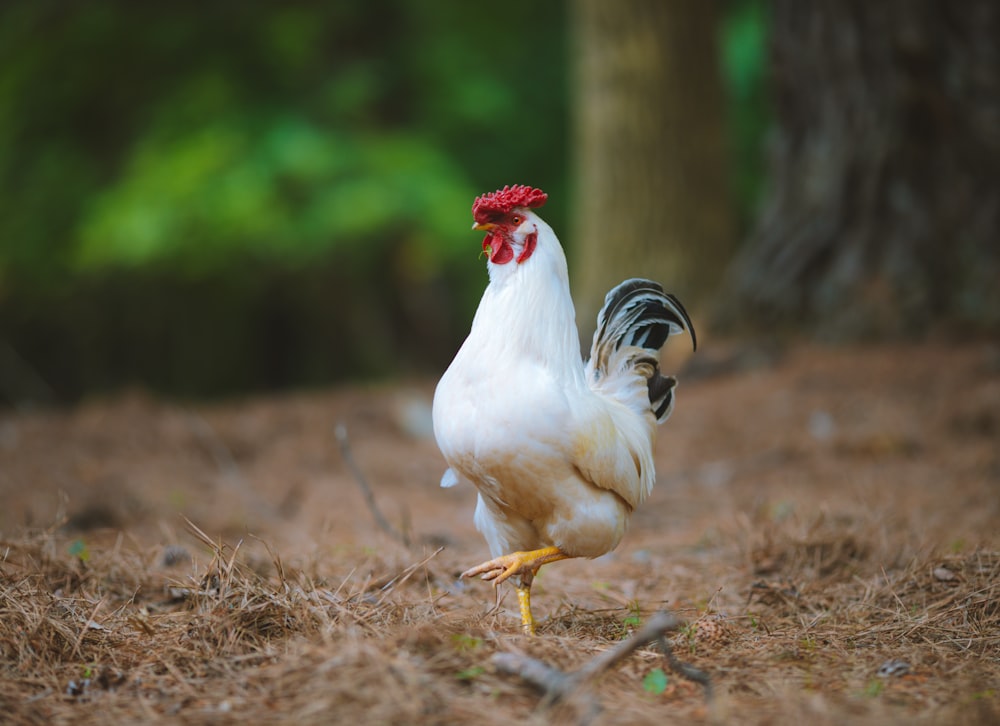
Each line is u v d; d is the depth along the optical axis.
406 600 6.95
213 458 14.97
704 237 19.47
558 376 6.54
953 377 14.79
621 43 19.25
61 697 5.58
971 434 13.37
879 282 16.67
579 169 20.30
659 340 8.08
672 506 12.00
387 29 27.67
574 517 6.57
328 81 25.83
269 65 25.41
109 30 24.64
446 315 31.75
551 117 29.25
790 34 17.31
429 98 27.47
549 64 29.48
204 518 11.34
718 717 5.14
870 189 16.67
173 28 24.88
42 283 26.66
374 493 12.97
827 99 17.11
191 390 31.47
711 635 6.65
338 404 18.19
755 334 17.58
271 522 11.42
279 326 31.95
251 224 23.12
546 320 6.53
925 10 16.02
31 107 25.22
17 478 13.04
